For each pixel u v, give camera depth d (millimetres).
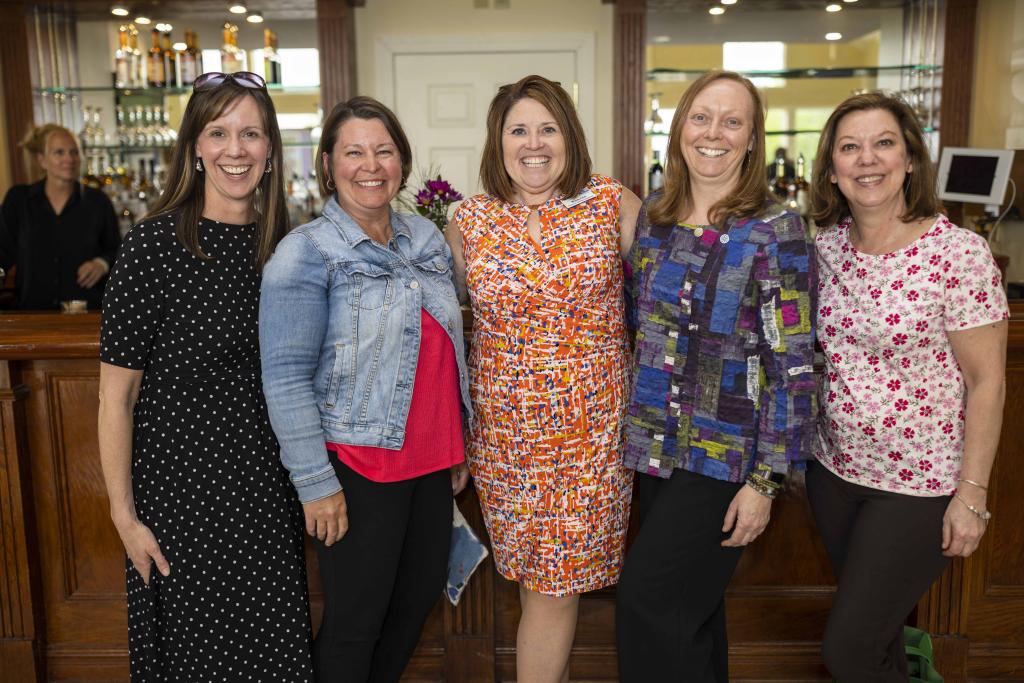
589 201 1632
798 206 4406
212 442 1474
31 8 4367
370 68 4707
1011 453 1981
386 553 1539
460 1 4641
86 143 4520
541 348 1572
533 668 1709
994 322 1422
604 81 4676
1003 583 2018
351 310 1486
